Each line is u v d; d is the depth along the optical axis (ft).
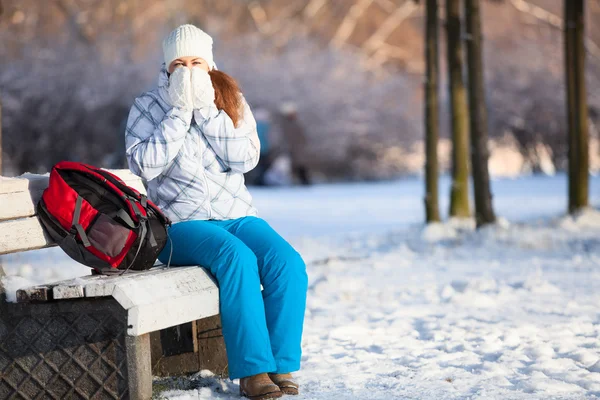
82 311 20.74
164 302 20.45
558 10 201.46
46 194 21.52
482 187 63.82
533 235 60.29
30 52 164.35
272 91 183.21
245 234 23.70
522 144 191.01
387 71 212.84
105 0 183.83
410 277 45.16
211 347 24.68
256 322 21.91
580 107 68.54
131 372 20.52
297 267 22.95
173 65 24.68
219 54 191.83
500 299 37.17
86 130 160.25
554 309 34.58
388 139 188.44
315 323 33.06
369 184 168.04
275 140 170.91
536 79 189.57
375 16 240.73
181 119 23.44
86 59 167.53
